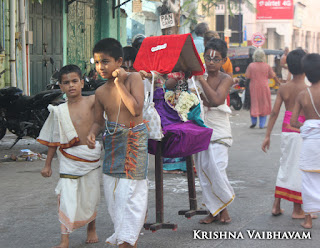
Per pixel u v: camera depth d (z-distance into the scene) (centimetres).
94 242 542
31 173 894
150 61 552
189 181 602
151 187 789
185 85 580
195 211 600
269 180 841
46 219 632
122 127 472
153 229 540
